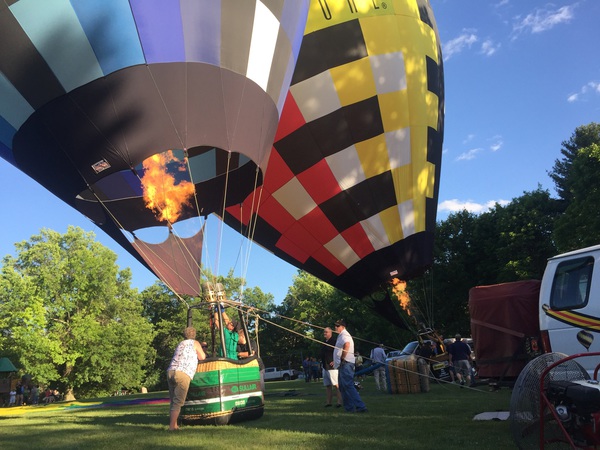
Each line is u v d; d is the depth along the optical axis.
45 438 6.58
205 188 10.78
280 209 12.59
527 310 8.12
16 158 8.39
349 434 5.75
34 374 36.72
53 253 41.38
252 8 7.97
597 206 26.23
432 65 13.29
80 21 7.14
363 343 40.59
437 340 15.67
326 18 11.80
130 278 50.16
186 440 5.75
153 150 7.38
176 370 6.89
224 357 7.33
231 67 7.71
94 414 11.23
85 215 9.46
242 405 7.33
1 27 7.04
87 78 7.21
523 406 4.23
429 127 13.04
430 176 13.23
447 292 33.34
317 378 29.66
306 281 56.91
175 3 7.37
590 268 6.08
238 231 13.31
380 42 12.15
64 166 7.85
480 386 13.20
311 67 11.59
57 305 40.47
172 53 7.32
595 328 5.84
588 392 3.87
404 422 6.59
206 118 7.55
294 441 5.38
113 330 42.78
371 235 12.79
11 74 7.27
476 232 33.44
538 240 31.64
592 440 3.86
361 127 12.02
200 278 9.74
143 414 10.30
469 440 5.00
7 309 35.94
